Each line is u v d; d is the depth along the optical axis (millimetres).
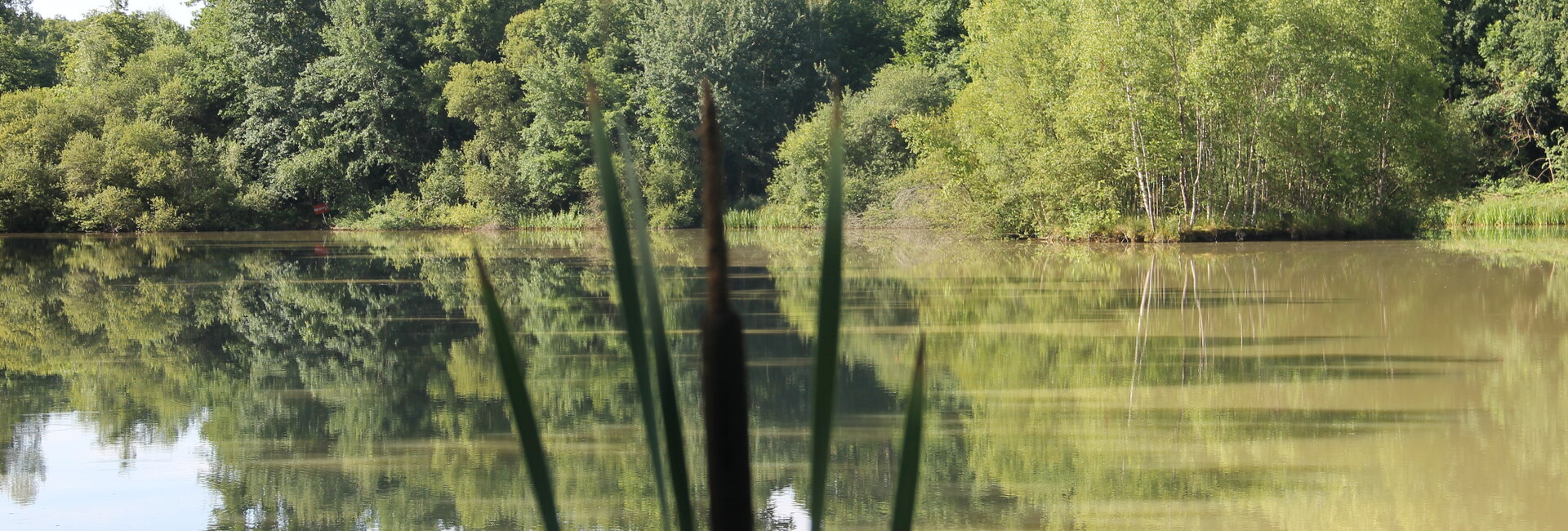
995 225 28266
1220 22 22766
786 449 6875
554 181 42781
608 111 41781
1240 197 25953
